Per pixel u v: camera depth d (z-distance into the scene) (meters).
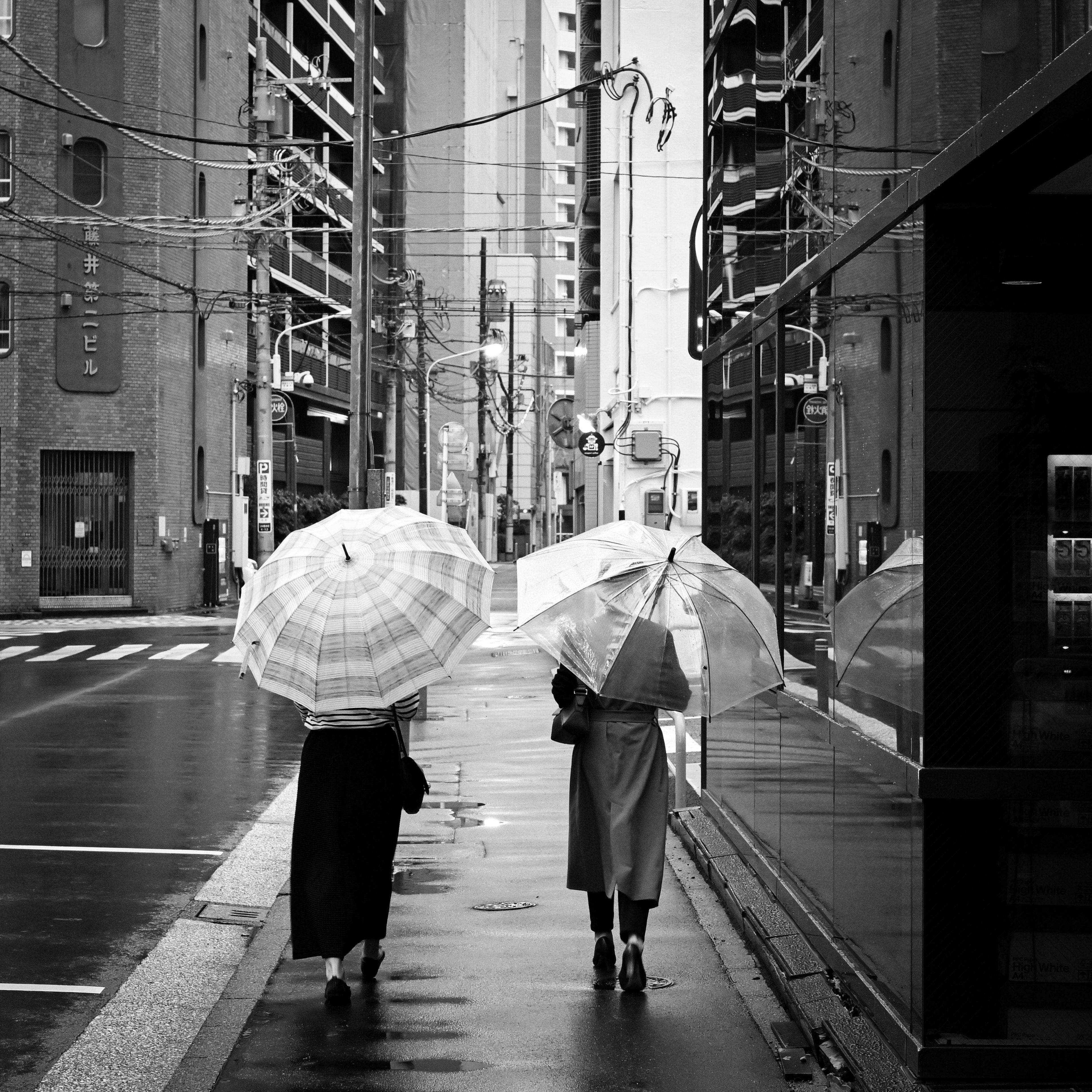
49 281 37.31
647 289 35.28
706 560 6.54
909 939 5.31
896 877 5.47
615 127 41.72
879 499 5.78
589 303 47.72
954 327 5.11
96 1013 6.39
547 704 18.77
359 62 18.02
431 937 7.55
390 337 55.50
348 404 64.81
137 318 37.81
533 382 125.25
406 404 78.88
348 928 6.41
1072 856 5.07
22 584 37.06
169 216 36.53
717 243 10.44
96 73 37.44
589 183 46.62
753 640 6.36
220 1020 6.19
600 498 43.31
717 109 10.55
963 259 5.12
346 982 6.47
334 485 67.88
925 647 5.10
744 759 8.94
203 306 41.69
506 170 132.50
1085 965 5.07
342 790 6.48
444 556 6.36
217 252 43.75
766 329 8.51
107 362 37.56
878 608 5.75
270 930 7.72
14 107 36.91
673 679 6.52
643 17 35.34
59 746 14.68
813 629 7.03
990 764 5.08
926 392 5.12
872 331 5.93
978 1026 5.09
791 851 7.45
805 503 7.28
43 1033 6.11
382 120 74.44
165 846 9.95
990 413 5.11
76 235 37.38
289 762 13.76
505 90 136.00
